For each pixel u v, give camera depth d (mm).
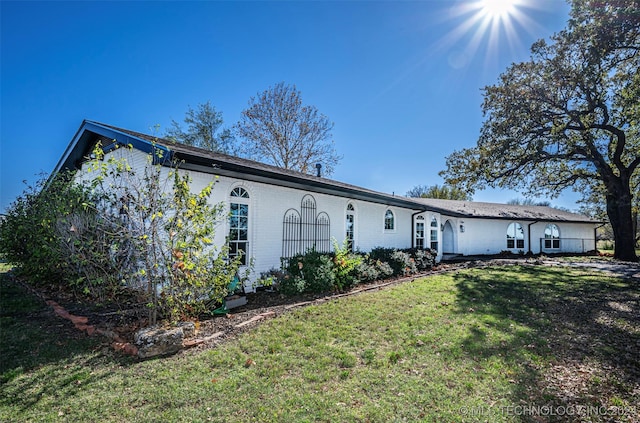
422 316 5781
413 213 16109
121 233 4781
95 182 6098
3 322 5094
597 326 5434
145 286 4941
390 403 2994
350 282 8617
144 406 2869
